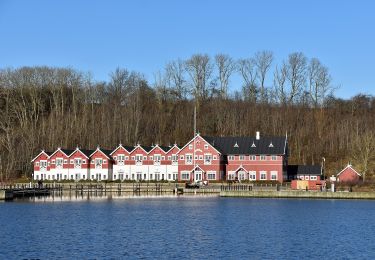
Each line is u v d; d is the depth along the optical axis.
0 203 121.12
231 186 146.38
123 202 124.62
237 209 107.31
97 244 65.62
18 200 130.50
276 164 162.50
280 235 73.81
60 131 197.38
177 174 167.00
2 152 177.62
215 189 149.75
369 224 85.50
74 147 194.38
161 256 59.22
